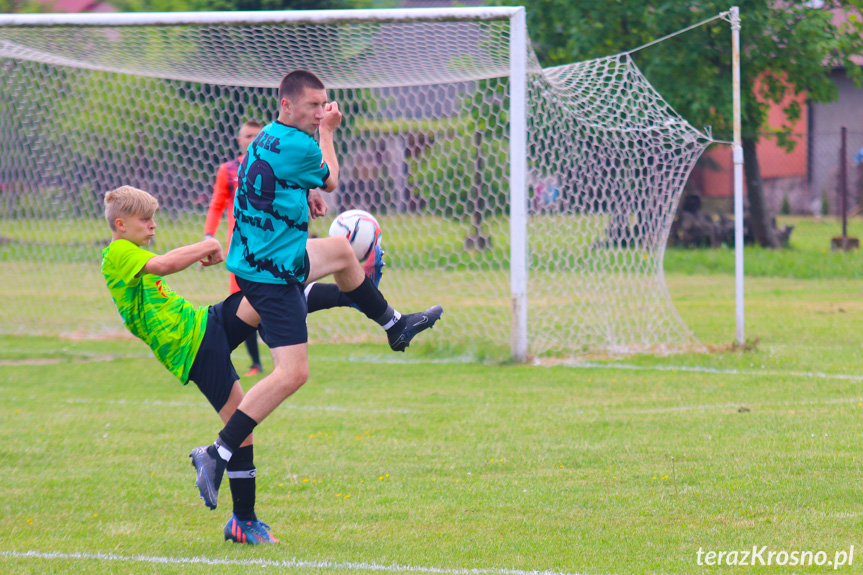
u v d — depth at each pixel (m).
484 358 29.22
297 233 13.02
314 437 19.47
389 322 14.77
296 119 12.85
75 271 46.00
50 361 29.94
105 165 45.25
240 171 13.16
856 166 82.25
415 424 20.53
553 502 14.62
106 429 20.47
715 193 85.69
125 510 14.80
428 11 27.95
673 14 51.75
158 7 57.50
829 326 33.81
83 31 30.19
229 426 12.62
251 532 13.14
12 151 42.88
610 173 31.47
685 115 54.16
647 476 15.91
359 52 30.84
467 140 42.72
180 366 13.30
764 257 57.06
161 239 45.81
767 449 17.39
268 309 12.98
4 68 40.19
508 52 30.31
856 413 20.16
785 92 58.94
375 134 46.06
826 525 13.09
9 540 13.23
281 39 30.31
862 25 56.28
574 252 32.31
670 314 31.25
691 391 23.33
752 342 29.73
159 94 42.41
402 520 13.98
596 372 26.48
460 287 42.47
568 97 31.19
